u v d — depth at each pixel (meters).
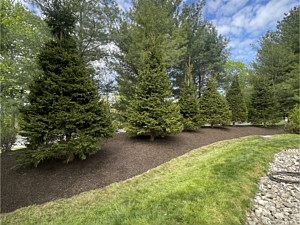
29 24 8.08
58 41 5.30
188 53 14.38
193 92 11.89
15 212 3.44
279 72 17.25
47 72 5.11
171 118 7.62
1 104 6.54
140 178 4.79
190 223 2.62
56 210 3.47
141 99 7.76
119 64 10.88
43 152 4.59
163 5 11.47
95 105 5.39
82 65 5.47
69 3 5.46
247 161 5.09
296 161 5.48
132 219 2.73
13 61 7.33
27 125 4.60
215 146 8.25
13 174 4.76
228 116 13.34
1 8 7.43
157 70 7.98
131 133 8.00
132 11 10.42
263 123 15.84
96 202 3.70
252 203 3.25
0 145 6.87
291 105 15.60
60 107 4.84
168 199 3.26
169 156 6.58
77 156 5.66
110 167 5.27
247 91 18.55
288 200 3.38
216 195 3.33
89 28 9.55
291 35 17.50
